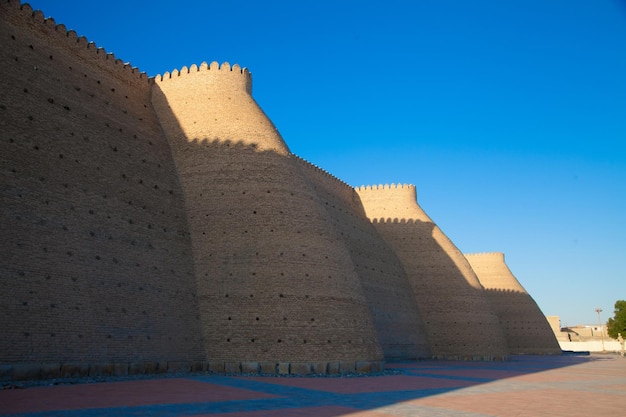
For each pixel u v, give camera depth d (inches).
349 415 575.2
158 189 1263.5
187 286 1208.2
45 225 966.4
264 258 1227.9
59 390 750.5
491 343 2156.7
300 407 637.9
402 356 1982.0
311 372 1143.0
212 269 1235.9
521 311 2989.7
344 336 1216.8
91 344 963.3
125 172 1195.9
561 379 1150.3
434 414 594.9
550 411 633.0
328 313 1216.2
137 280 1101.7
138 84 1402.6
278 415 568.1
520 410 639.8
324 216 1364.4
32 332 879.1
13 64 1045.2
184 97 1427.2
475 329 2161.7
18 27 1088.2
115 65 1327.5
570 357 2564.0
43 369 876.0
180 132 1389.0
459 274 2231.8
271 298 1194.0
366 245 2105.1
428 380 1074.7
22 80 1048.8
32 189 970.7
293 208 1302.9
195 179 1328.7
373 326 1322.6
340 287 1267.2
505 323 2984.7
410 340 2062.0
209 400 681.6
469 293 2213.3
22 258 904.3
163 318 1119.6
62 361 909.2
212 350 1171.9
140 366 1033.5
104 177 1136.8
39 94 1072.2
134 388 798.5
